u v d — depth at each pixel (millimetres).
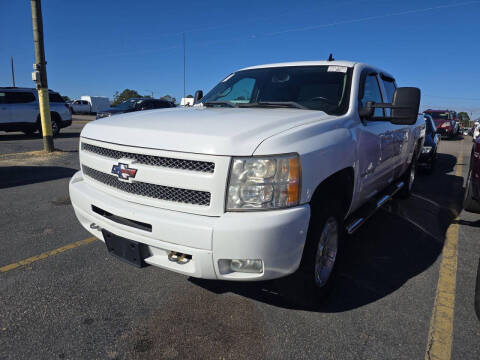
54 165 7887
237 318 2398
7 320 2324
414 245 3758
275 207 1983
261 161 1944
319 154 2184
